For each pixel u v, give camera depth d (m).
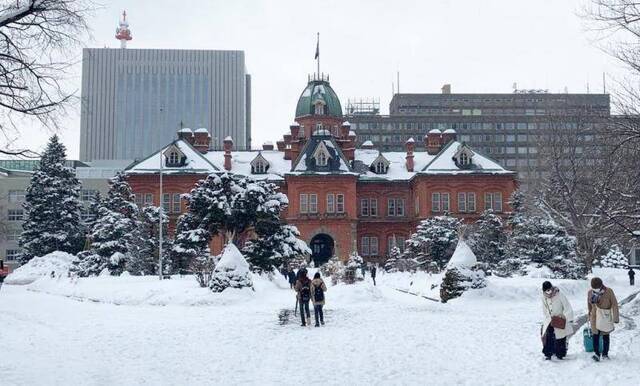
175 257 53.56
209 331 22.36
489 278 42.50
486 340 19.39
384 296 39.16
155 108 174.88
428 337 20.23
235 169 91.69
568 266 49.28
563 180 47.41
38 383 13.60
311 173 85.31
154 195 85.50
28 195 85.31
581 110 62.22
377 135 167.12
